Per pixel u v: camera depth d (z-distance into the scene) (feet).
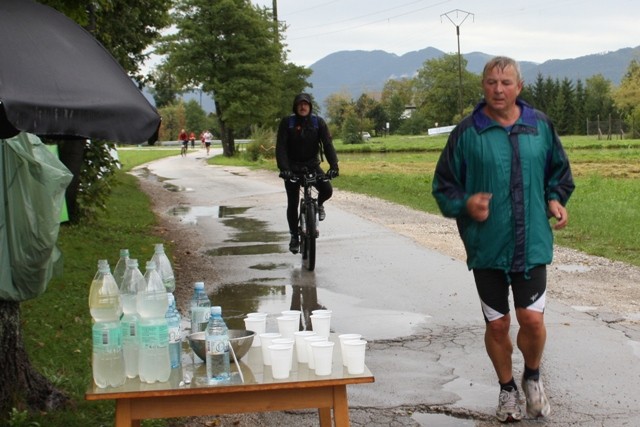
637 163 161.89
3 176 19.75
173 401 14.57
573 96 442.50
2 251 19.53
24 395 19.44
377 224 60.03
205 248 49.47
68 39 16.67
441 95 552.41
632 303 33.27
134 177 120.16
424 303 33.91
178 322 15.87
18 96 14.40
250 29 194.39
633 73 441.27
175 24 192.54
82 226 50.24
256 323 17.54
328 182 41.52
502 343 20.30
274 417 21.33
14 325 19.51
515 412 20.47
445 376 24.22
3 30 15.90
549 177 20.04
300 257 45.85
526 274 19.35
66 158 47.39
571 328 29.14
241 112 191.72
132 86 16.48
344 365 15.48
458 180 19.74
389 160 189.57
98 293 15.43
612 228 57.00
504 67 19.16
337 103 557.74
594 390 22.71
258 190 94.12
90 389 14.55
